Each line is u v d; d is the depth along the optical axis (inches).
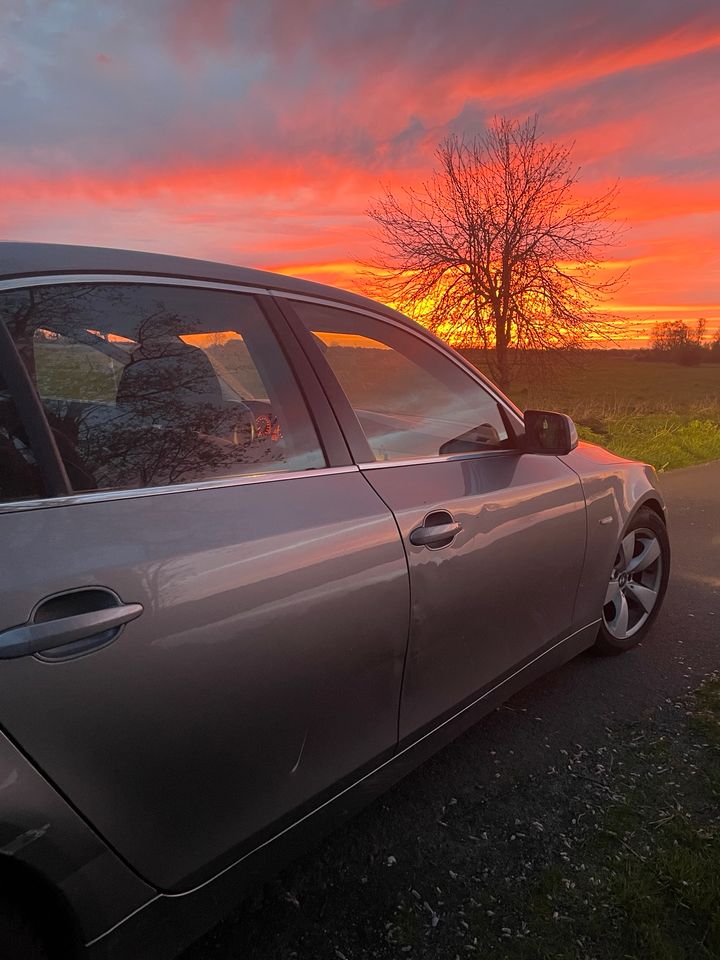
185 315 70.0
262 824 65.1
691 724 113.1
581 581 114.2
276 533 64.7
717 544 222.1
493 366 641.6
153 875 55.8
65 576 49.2
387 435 86.5
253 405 72.7
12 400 53.7
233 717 59.9
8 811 45.2
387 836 88.3
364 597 71.6
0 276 56.0
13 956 46.8
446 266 617.6
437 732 87.6
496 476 96.3
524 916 75.5
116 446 59.7
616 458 133.4
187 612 56.0
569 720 114.8
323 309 84.9
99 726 50.1
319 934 73.7
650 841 86.1
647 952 70.4
